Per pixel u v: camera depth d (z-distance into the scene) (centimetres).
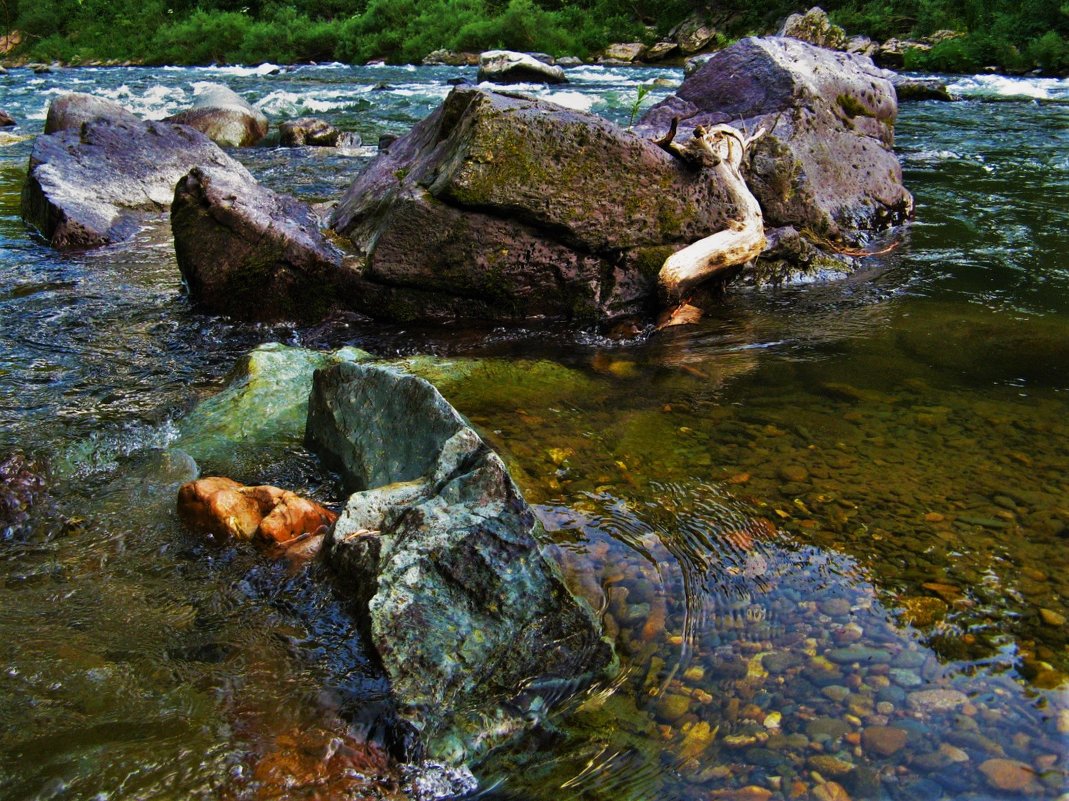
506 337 557
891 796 208
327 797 211
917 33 3044
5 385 460
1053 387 459
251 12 4884
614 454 384
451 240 561
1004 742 223
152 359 507
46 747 221
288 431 409
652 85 2362
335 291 575
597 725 235
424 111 1850
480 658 248
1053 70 2448
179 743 224
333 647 259
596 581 292
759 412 430
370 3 4150
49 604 280
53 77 2967
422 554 267
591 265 580
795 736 228
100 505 342
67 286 637
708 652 261
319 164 1155
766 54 852
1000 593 283
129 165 904
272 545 312
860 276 671
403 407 347
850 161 796
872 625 269
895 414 426
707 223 605
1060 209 861
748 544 315
